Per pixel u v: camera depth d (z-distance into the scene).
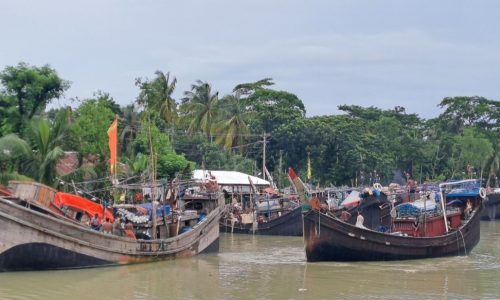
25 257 25.38
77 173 43.28
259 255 35.31
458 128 116.25
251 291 23.70
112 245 27.84
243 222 52.69
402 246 32.44
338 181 88.25
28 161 42.16
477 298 22.92
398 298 22.70
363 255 31.42
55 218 25.86
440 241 34.31
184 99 83.06
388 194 40.19
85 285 23.91
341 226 30.80
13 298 21.45
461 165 99.69
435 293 23.77
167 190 36.72
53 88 47.59
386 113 111.75
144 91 70.44
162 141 57.78
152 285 24.52
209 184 39.78
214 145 76.06
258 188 63.44
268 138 86.62
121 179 43.91
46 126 42.28
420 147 98.94
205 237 34.88
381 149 91.94
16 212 24.86
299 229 49.25
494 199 78.44
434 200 38.06
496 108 116.81
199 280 25.91
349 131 89.06
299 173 87.94
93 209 29.92
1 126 45.38
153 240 30.09
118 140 62.44
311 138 85.88
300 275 27.52
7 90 46.22
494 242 45.41
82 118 47.28
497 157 101.00
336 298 22.59
